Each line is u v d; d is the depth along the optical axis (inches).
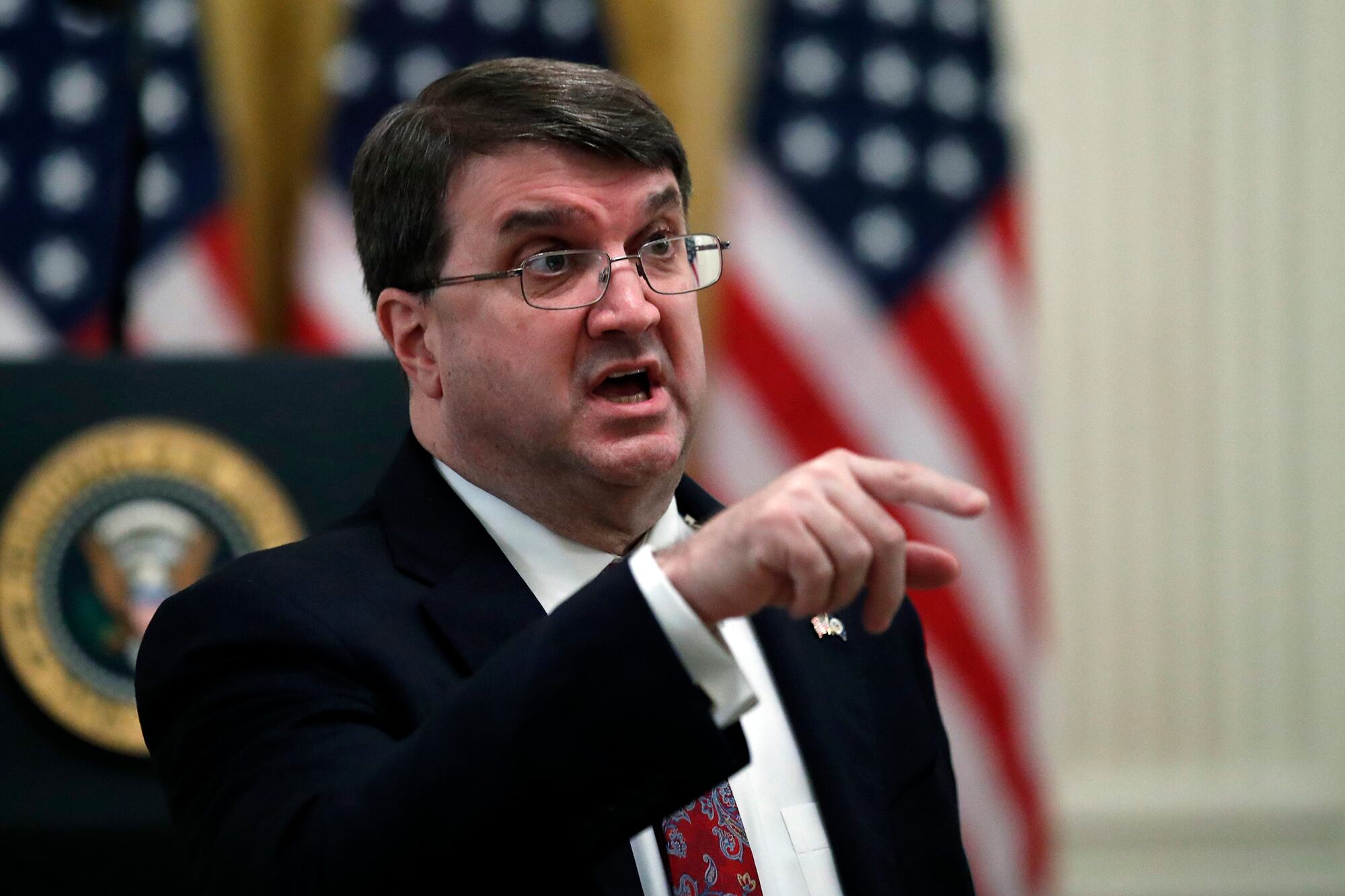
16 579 289.6
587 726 187.5
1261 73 698.8
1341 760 695.7
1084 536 690.8
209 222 514.0
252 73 540.1
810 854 241.1
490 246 244.1
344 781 199.3
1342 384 694.5
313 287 522.0
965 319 560.1
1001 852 533.0
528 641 194.2
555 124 243.4
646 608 189.6
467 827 184.1
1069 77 691.4
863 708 260.4
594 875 215.5
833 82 566.3
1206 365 696.4
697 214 554.3
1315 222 698.8
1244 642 696.4
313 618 228.1
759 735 249.3
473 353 245.4
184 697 228.2
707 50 559.5
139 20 363.9
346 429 310.0
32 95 492.1
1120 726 692.1
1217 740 696.4
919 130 568.4
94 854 282.2
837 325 553.9
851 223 559.5
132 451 299.1
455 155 247.3
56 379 299.7
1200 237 697.0
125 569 293.7
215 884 201.9
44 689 285.9
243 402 306.5
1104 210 692.7
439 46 542.9
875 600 182.2
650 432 244.1
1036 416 684.7
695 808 234.1
